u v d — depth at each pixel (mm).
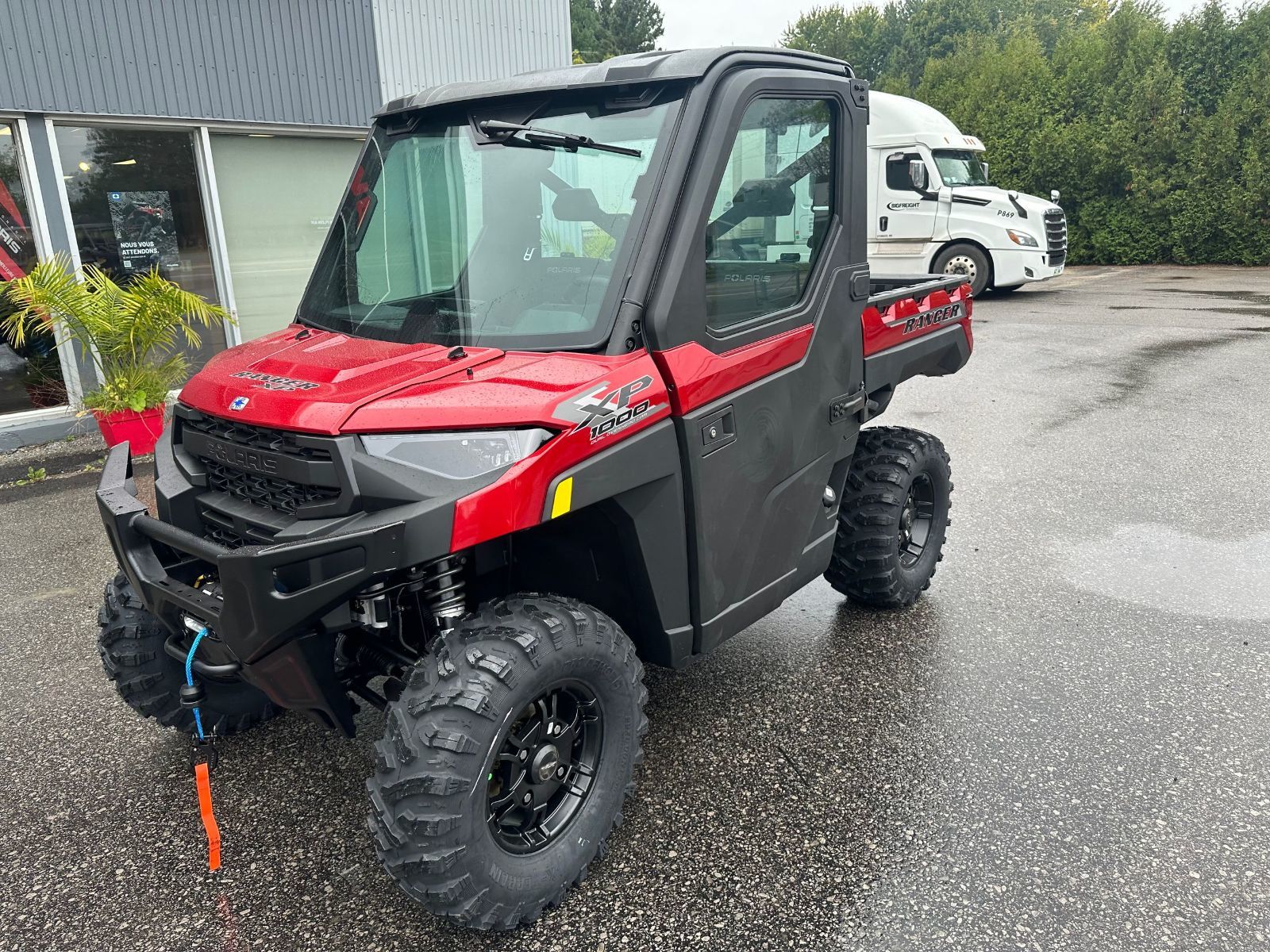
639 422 2395
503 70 9789
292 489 2238
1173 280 17547
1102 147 20312
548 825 2443
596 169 2529
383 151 2941
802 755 3100
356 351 2525
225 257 8297
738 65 2654
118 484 2646
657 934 2336
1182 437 6941
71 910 2480
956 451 6730
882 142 14914
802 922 2357
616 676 2451
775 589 3135
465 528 2053
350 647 2803
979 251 14617
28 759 3193
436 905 2174
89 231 7566
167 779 3070
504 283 2555
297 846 2717
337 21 8398
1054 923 2326
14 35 6734
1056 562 4695
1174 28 19906
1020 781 2924
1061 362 9992
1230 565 4598
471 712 2115
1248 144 19016
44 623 4266
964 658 3736
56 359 7480
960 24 45500
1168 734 3170
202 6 7590
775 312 2916
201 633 2316
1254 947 2236
